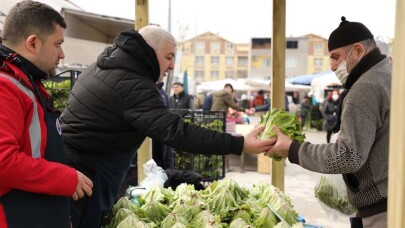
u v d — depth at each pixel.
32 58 1.81
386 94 2.30
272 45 3.32
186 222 2.30
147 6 3.77
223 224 2.26
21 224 1.71
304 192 7.90
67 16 7.87
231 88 13.70
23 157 1.63
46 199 1.77
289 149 2.37
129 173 4.79
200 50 70.75
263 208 2.42
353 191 2.50
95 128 2.27
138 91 2.19
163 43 2.34
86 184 1.84
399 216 1.16
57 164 1.76
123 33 2.33
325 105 17.81
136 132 2.33
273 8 3.27
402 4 1.13
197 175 3.79
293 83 23.91
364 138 2.21
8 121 1.62
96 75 2.30
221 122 6.26
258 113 22.34
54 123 1.88
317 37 67.62
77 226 2.30
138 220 2.26
